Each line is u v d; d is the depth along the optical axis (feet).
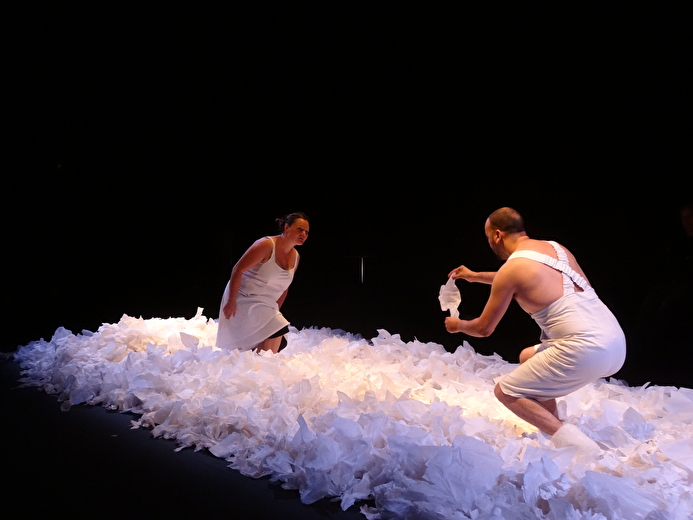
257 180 23.32
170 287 24.70
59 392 10.61
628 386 11.77
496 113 17.28
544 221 17.28
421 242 21.58
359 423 7.47
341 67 19.58
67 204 22.90
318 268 24.39
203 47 20.80
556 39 15.10
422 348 12.92
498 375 11.21
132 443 8.05
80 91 21.25
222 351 11.21
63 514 5.91
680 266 13.93
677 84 13.48
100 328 13.30
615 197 15.70
